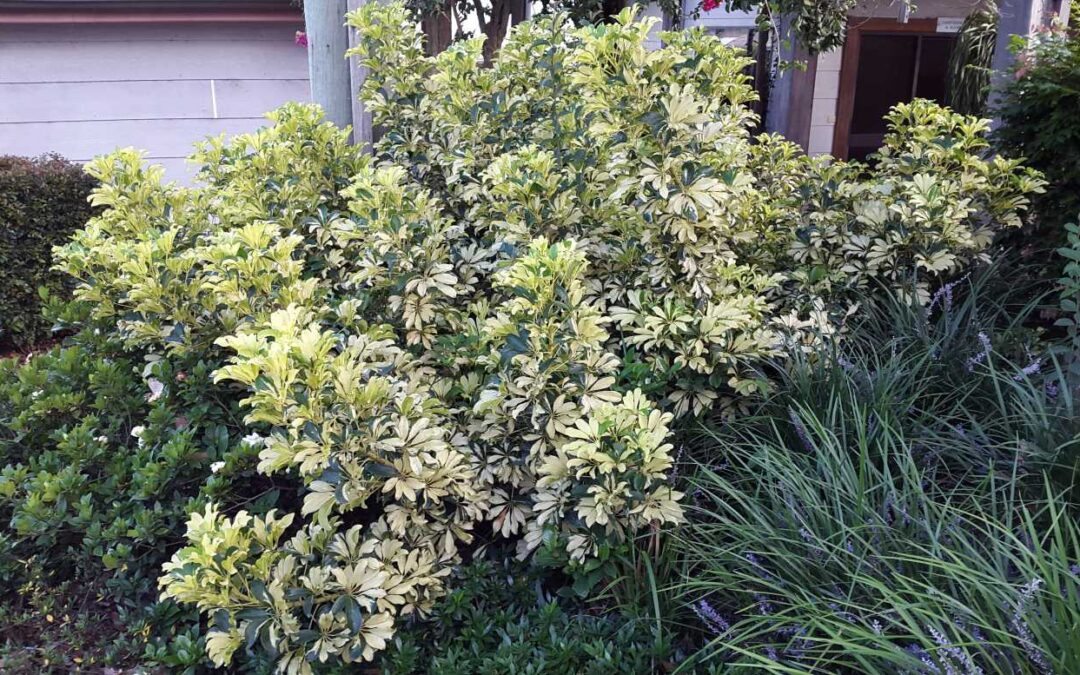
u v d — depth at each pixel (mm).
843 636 2037
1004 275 4277
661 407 3020
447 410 2629
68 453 2869
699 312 3004
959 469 2875
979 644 1818
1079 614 1825
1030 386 2848
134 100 7992
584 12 5742
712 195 2887
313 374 2172
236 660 2492
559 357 2473
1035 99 4246
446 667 2309
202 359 3062
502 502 2666
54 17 7496
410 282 2918
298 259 3564
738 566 2418
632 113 2971
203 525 2117
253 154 3859
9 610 2725
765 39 7645
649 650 2252
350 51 4137
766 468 2574
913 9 7035
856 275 3801
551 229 3248
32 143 7926
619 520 2414
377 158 4199
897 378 3084
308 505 2209
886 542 2285
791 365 3160
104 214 3645
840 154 9203
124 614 2615
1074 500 2539
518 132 3828
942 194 3768
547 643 2338
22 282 5750
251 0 7645
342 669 2318
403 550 2361
